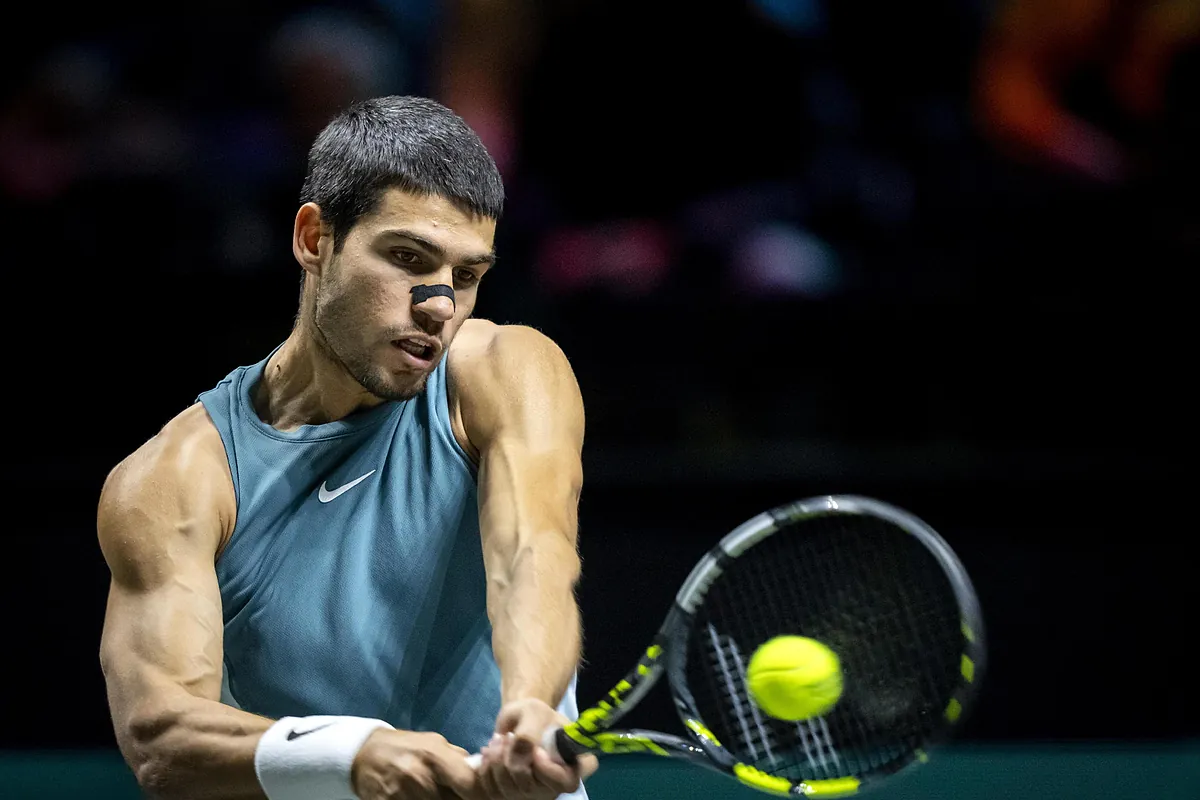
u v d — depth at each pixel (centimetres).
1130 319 2306
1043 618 2059
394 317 973
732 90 2548
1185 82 2553
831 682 915
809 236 2519
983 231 2519
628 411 2338
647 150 2552
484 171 988
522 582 962
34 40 2594
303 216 1015
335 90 2522
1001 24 2597
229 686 1063
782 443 2305
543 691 919
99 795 1820
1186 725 2030
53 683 2084
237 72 2581
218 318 2389
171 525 1015
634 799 1781
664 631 948
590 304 2409
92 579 2109
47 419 2345
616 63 2550
